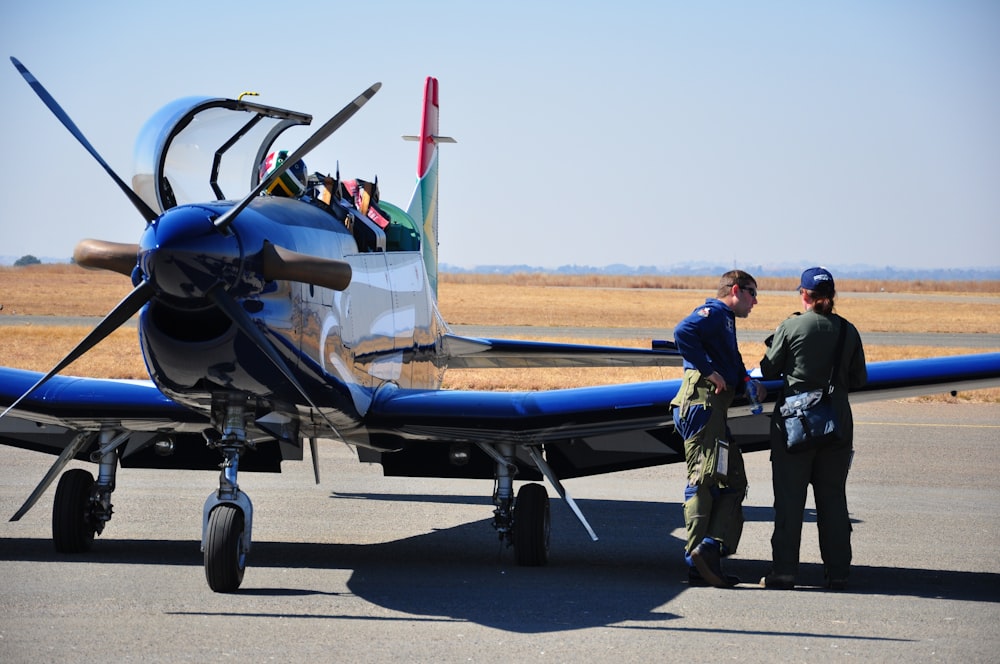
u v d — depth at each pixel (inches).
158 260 660.7
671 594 725.3
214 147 838.5
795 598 717.3
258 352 705.0
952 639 610.2
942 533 984.3
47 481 847.1
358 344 858.8
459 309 6914.4
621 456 914.7
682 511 1138.7
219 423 781.9
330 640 582.6
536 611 665.0
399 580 758.5
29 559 812.0
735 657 565.0
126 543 893.8
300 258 697.6
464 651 565.3
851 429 746.2
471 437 852.0
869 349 3853.3
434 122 1430.9
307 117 886.4
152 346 695.7
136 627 601.9
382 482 1314.0
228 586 698.8
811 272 753.6
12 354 2805.1
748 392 762.2
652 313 7150.6
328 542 920.9
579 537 979.3
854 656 571.8
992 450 1599.4
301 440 919.0
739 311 765.3
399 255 1003.9
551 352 1170.0
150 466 986.1
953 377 822.5
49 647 555.8
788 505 748.0
